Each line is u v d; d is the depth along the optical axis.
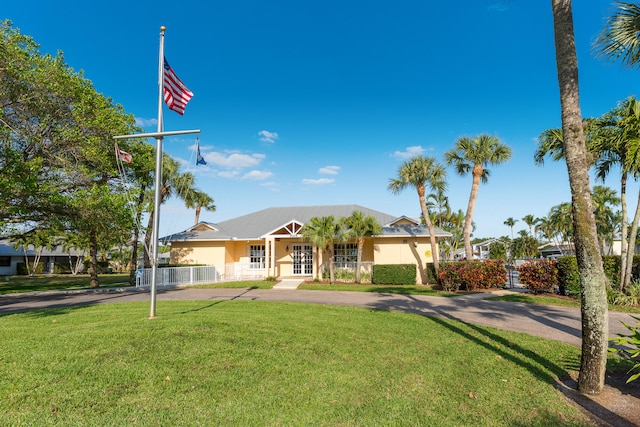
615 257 14.41
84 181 16.45
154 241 9.36
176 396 4.52
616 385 5.07
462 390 4.86
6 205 15.21
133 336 7.00
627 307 11.53
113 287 20.42
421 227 23.28
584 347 4.84
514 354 6.48
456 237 51.62
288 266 25.62
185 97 10.33
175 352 6.10
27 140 15.32
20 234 20.47
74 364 5.51
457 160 20.53
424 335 7.87
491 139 19.28
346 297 15.16
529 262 16.28
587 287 4.84
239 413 4.12
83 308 11.63
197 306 11.95
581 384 4.81
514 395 4.71
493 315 10.62
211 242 25.06
